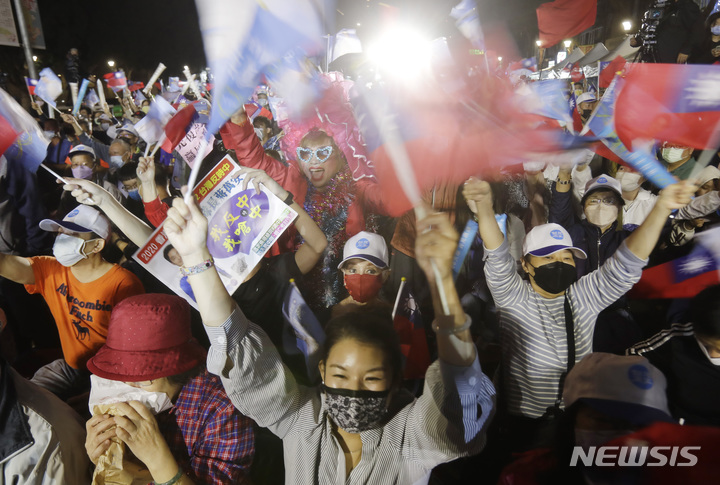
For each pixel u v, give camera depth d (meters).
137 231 2.79
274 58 0.98
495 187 3.28
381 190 3.29
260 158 3.54
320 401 1.78
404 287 2.82
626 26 9.14
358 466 1.68
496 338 3.06
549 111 4.38
